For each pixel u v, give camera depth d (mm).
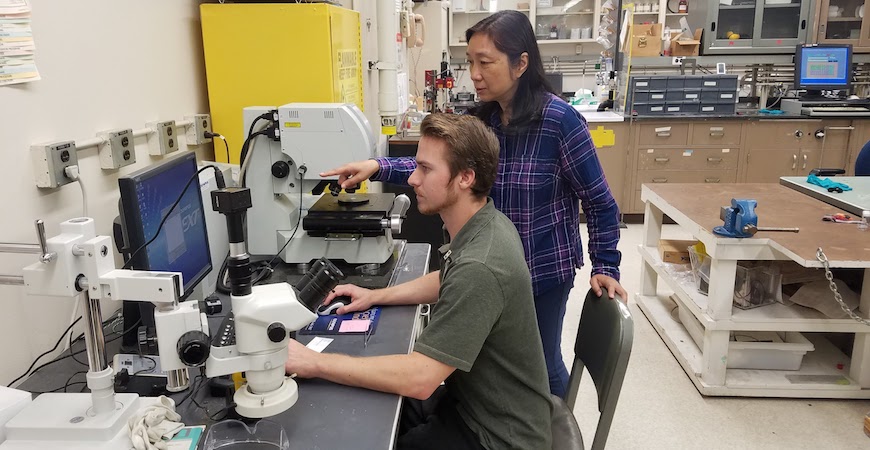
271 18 2273
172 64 2107
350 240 1798
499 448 1290
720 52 5711
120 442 1010
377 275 1792
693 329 2877
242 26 2279
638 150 5012
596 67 6668
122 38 1782
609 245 1850
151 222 1312
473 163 1282
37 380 1344
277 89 2338
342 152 1766
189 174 1556
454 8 7355
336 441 1053
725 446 2227
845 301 2475
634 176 5078
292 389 1062
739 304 2557
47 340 1496
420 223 3850
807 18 5547
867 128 4855
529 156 1837
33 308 1448
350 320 1529
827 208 2717
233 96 2346
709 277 2561
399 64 4379
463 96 6188
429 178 1300
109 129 1717
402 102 4617
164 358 994
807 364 2629
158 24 2002
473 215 1326
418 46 5656
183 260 1492
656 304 3348
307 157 1773
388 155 3973
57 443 1004
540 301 1921
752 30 5672
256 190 1834
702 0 5855
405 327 1509
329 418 1120
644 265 3428
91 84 1638
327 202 1890
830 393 2463
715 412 2436
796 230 2361
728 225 2348
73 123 1568
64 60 1528
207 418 1129
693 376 2619
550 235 1879
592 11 7328
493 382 1281
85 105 1615
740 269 2559
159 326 978
